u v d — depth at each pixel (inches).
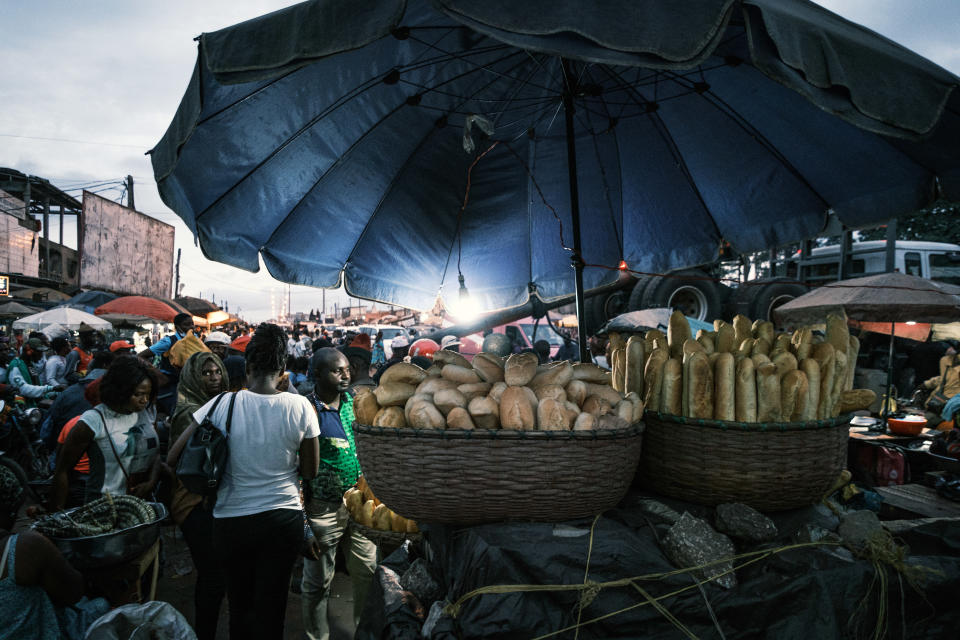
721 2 50.1
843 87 53.6
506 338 301.9
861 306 224.4
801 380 64.5
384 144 123.3
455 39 100.5
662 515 67.4
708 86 103.8
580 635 54.6
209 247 111.9
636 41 49.6
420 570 73.9
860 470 166.9
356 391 69.0
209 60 61.2
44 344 346.0
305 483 113.5
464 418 60.7
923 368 325.1
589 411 63.4
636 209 139.2
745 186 124.7
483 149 130.5
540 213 142.4
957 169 92.1
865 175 106.3
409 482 61.5
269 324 99.8
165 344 209.9
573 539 58.1
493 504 60.1
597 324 463.2
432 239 140.9
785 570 57.7
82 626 76.9
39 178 919.0
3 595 68.6
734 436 63.4
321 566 113.7
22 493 80.1
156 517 97.2
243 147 106.1
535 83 114.8
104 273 995.3
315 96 105.3
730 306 437.4
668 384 69.8
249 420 92.8
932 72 56.8
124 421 108.3
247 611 98.8
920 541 65.4
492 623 55.1
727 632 54.4
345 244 133.0
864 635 56.1
